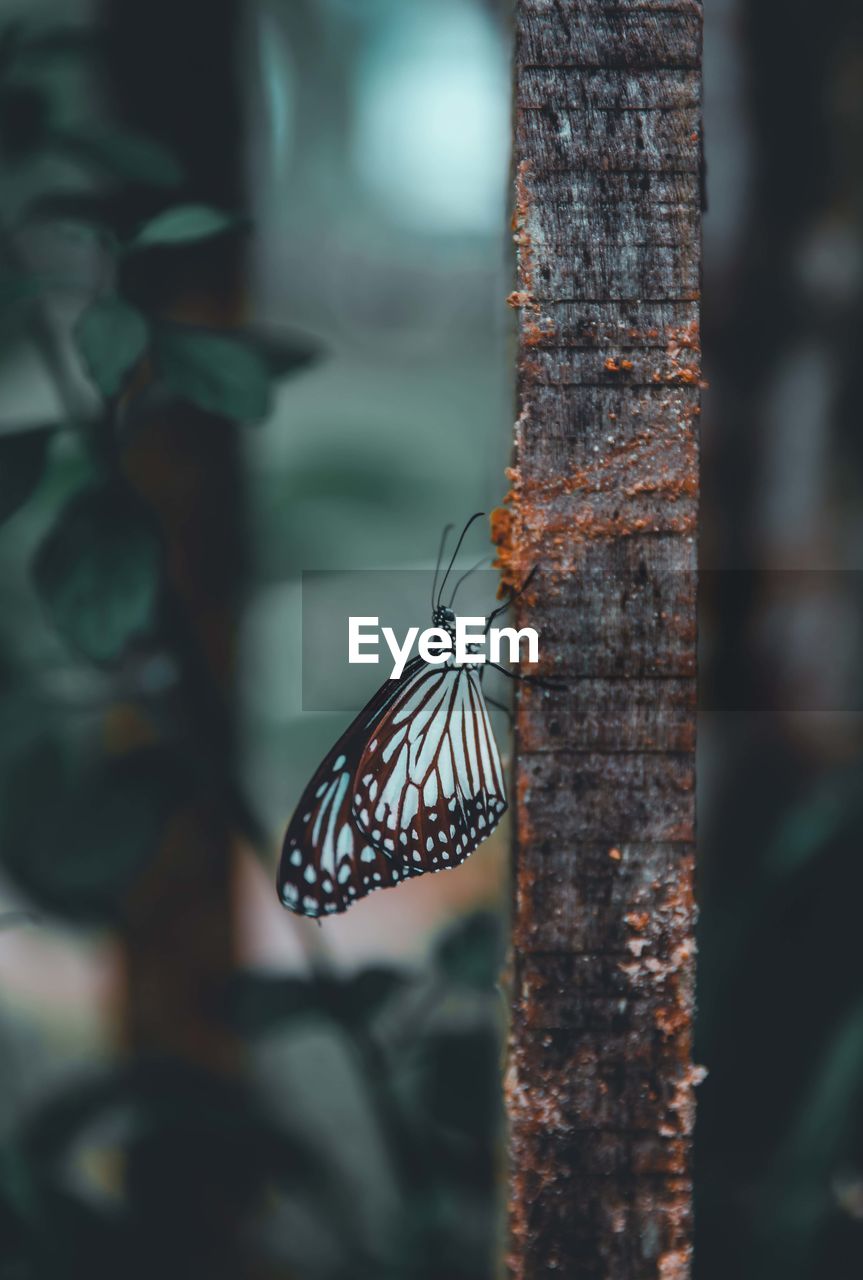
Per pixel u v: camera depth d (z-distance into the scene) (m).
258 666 0.51
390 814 0.37
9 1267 0.44
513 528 0.34
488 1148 0.44
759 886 0.50
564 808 0.34
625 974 0.35
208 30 0.47
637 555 0.34
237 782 0.45
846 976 0.50
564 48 0.34
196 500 0.48
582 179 0.34
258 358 0.40
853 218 0.51
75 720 0.48
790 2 0.50
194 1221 0.47
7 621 0.48
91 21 0.48
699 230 0.34
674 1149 0.35
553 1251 0.35
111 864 0.43
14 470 0.40
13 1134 0.46
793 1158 0.46
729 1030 0.50
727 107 0.51
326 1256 0.49
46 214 0.42
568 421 0.34
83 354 0.38
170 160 0.42
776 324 0.51
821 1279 0.45
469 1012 0.48
